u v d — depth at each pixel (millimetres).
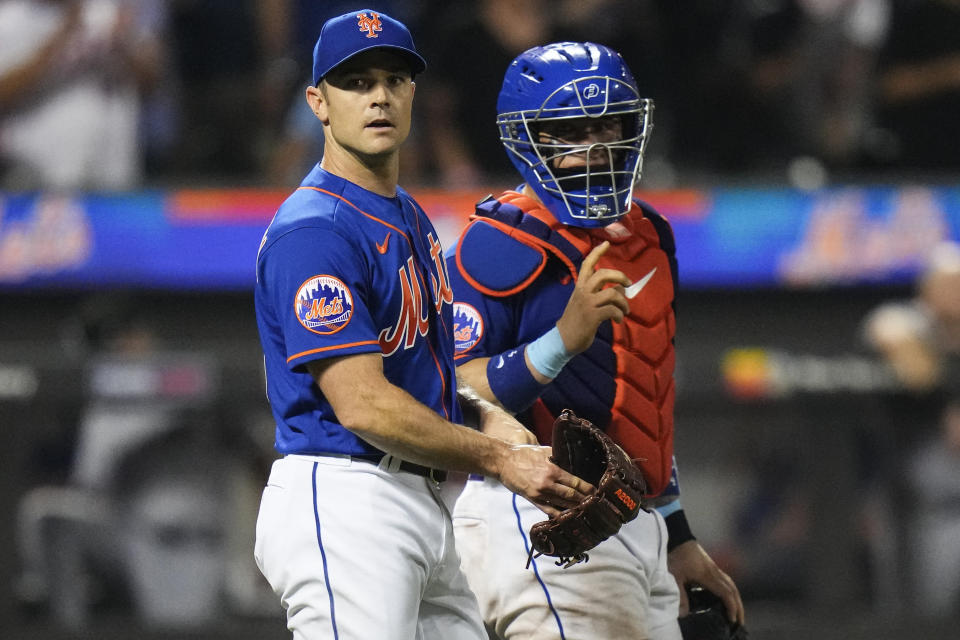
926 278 22828
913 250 25000
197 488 21594
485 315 11852
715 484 21922
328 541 10562
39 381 21500
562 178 11688
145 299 25812
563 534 10383
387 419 9992
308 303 10188
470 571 12234
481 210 12078
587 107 11609
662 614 12531
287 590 10766
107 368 21578
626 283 11047
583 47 11984
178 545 21500
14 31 25203
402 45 10484
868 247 25000
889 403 21500
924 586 21391
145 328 23203
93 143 25578
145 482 21547
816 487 21516
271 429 21609
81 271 24656
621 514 10430
